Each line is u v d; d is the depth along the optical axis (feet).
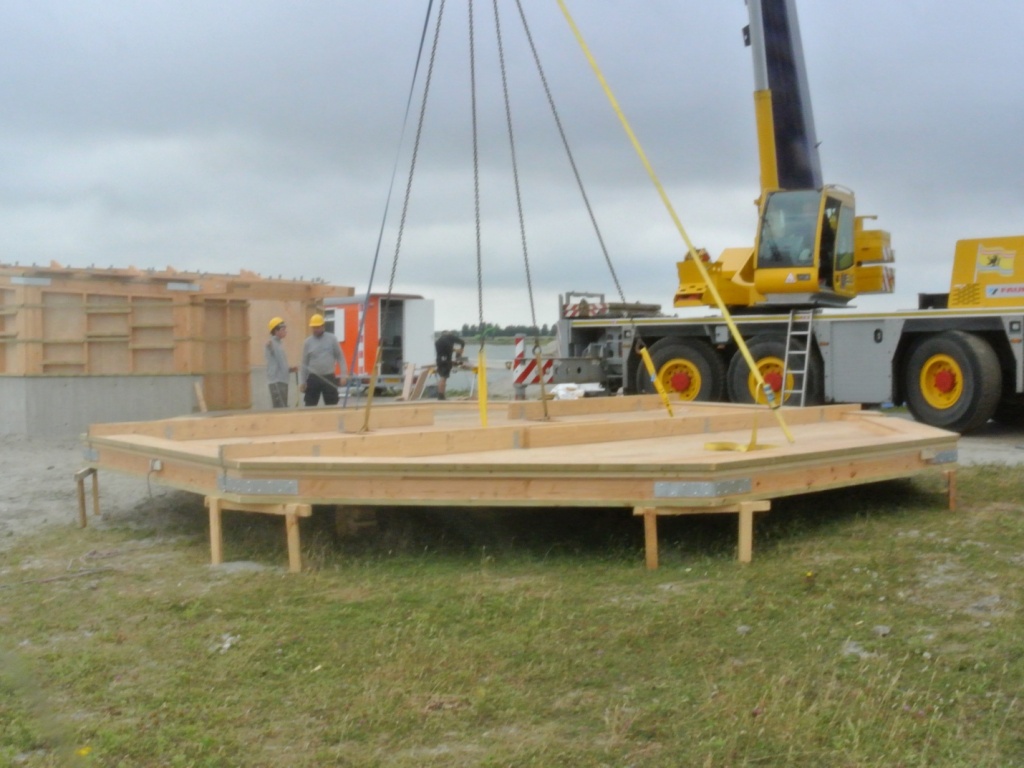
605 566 18.54
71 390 45.50
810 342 45.14
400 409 29.17
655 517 18.29
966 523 21.04
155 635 15.58
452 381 93.97
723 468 18.13
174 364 48.01
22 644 15.47
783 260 45.73
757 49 47.19
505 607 16.10
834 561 18.20
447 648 14.46
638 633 14.78
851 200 47.83
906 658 13.74
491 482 18.51
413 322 87.45
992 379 40.14
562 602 16.37
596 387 54.24
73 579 19.12
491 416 32.76
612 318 54.75
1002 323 39.93
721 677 13.28
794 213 45.73
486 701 12.69
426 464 18.52
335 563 19.26
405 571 18.53
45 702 13.15
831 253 46.19
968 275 42.39
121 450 23.45
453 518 22.11
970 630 14.73
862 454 20.88
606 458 20.48
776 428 28.50
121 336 46.93
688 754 11.24
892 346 42.96
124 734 12.07
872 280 49.19
